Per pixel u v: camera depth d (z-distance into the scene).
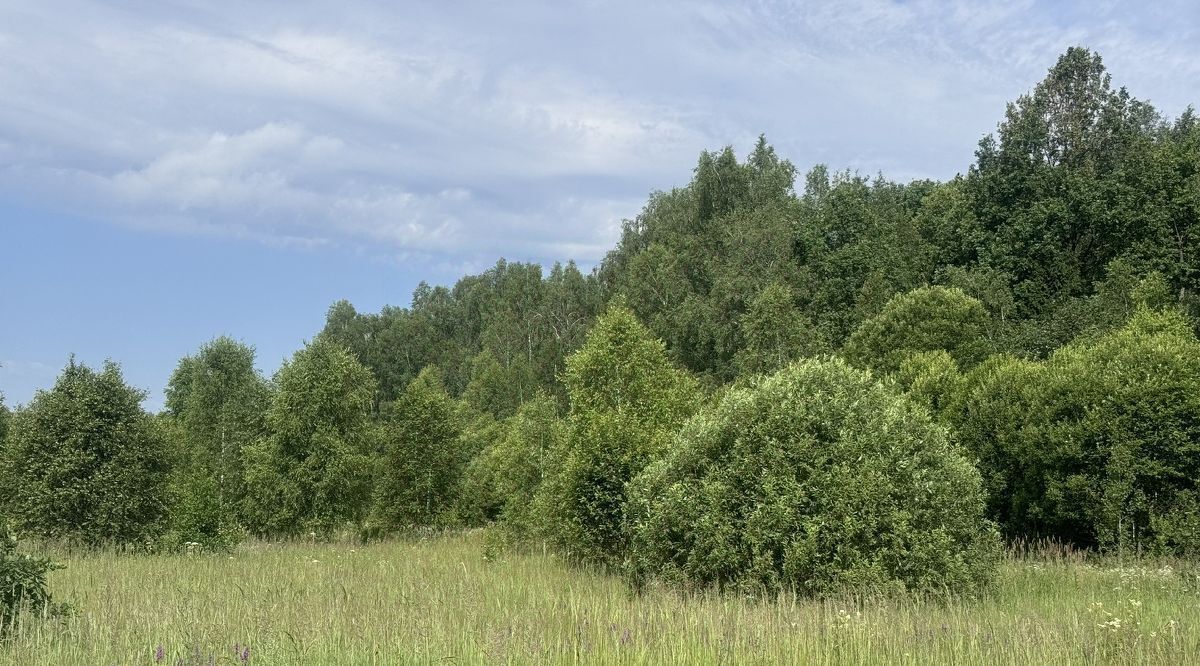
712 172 62.03
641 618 8.86
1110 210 42.78
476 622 9.26
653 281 57.88
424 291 120.44
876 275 46.91
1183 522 16.19
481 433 47.91
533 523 20.66
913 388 25.34
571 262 85.75
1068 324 34.75
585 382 20.70
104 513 21.41
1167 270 39.00
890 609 9.35
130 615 9.52
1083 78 50.59
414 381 32.31
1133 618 9.00
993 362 24.02
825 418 11.88
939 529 11.16
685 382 21.50
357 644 8.05
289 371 30.17
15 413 22.50
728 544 11.46
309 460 29.17
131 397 23.03
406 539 29.02
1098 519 17.45
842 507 11.00
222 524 28.03
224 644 8.06
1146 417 17.11
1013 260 45.00
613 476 15.62
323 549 23.20
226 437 37.19
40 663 7.22
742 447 12.03
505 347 83.81
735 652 7.44
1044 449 18.59
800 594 10.87
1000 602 11.02
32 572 8.59
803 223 56.66
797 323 42.97
